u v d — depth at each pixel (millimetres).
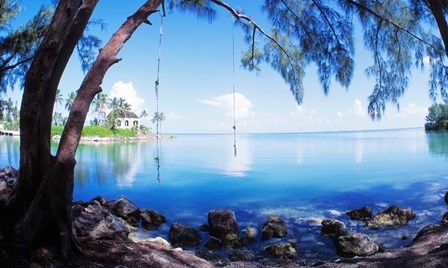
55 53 4016
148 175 23984
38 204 3959
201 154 45406
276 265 6992
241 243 8930
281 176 22703
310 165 29266
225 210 9633
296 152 45469
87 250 4418
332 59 6676
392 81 6281
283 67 8117
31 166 4102
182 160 36188
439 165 26516
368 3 5992
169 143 85375
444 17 4285
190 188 18453
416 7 5410
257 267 5852
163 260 4695
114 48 4410
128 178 22484
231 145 72938
